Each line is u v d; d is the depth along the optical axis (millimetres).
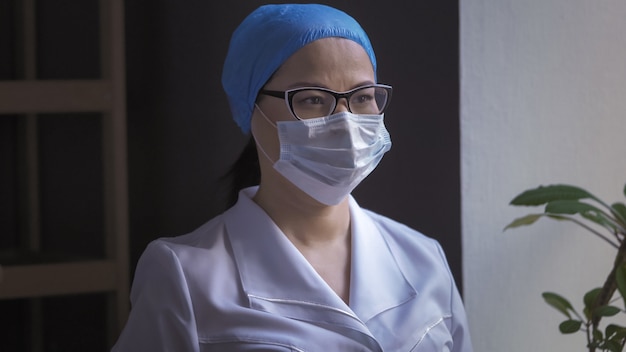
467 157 2150
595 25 2277
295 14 1490
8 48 2139
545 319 2277
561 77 2240
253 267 1512
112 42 1913
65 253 2096
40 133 2121
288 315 1478
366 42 1515
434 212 2143
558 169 2254
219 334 1443
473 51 2141
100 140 2109
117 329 1948
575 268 2307
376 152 1498
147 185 2086
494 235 2191
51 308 2158
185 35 2072
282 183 1533
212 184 2090
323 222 1564
